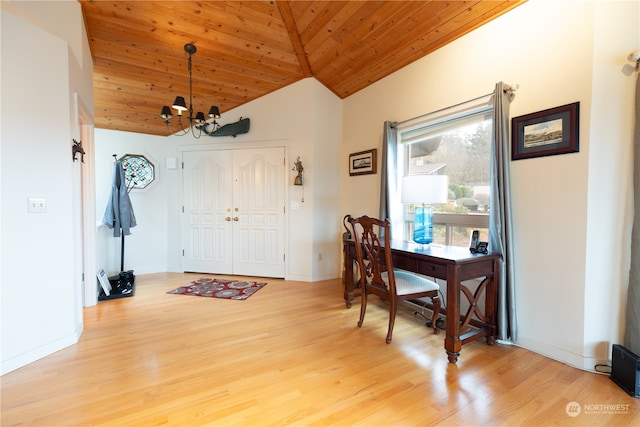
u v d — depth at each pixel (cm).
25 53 195
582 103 185
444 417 146
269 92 417
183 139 451
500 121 219
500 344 223
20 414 147
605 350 186
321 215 411
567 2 192
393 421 144
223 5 286
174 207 454
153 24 290
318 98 402
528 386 171
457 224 274
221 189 443
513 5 220
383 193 326
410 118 314
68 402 156
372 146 370
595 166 183
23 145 193
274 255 425
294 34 331
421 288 235
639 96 171
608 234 184
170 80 361
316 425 141
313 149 400
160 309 299
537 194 208
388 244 220
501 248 220
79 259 245
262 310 297
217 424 141
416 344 225
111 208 384
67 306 218
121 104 382
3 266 183
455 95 266
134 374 182
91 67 303
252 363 197
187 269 454
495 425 141
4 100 185
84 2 259
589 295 186
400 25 275
